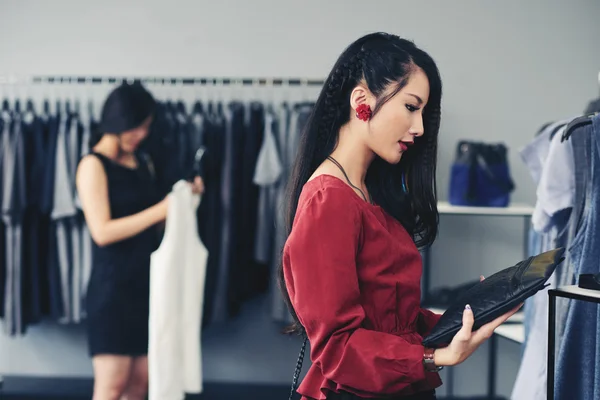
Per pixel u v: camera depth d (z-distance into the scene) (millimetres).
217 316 3824
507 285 1270
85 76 4234
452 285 4199
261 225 3844
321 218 1274
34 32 4219
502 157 3619
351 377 1254
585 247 1789
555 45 4176
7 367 4305
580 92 4180
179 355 2898
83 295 3898
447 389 4199
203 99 4258
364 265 1340
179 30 4219
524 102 4176
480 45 4176
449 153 4180
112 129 2768
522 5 4172
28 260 3875
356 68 1396
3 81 4027
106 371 2773
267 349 4270
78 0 4215
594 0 4168
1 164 3793
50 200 3814
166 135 3826
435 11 4172
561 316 2090
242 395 4074
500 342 4172
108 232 2727
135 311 2801
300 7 4195
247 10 4207
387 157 1373
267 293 4242
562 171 2111
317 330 1271
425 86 1354
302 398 1395
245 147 3889
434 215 1519
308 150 1459
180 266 2924
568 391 1760
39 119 3865
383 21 4180
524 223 4195
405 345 1259
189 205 2979
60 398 3939
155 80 3992
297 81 4000
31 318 3895
